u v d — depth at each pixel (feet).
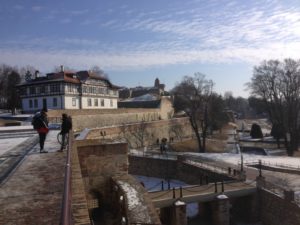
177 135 241.96
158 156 158.40
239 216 100.68
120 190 47.91
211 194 90.02
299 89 181.47
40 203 20.79
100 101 245.04
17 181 27.02
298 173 117.08
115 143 56.44
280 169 122.62
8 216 18.34
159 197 86.63
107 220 52.31
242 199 99.91
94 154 55.26
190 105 209.05
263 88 192.85
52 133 78.89
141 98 321.32
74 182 29.50
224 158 153.48
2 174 29.91
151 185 136.15
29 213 18.86
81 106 218.18
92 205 54.13
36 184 25.90
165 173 146.61
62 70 216.33
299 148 203.31
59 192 23.38
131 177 55.16
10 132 90.02
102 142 58.18
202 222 94.32
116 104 273.54
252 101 205.98
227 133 287.89
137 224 35.86
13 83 276.82
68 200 11.71
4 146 54.13
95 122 177.47
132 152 169.68
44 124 45.55
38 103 211.20
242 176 105.09
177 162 143.33
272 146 207.51
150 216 37.99
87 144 55.98
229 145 218.18
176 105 216.33
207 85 212.02
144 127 199.52
